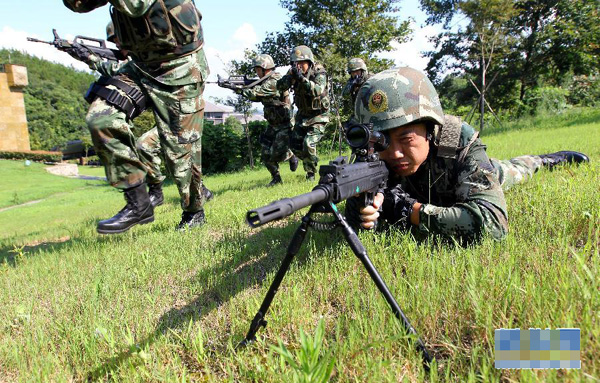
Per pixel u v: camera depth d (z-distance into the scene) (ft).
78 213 41.34
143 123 98.84
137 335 7.89
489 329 6.01
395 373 5.61
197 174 15.71
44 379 6.67
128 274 11.50
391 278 8.55
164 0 13.07
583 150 22.95
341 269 9.43
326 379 4.71
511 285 6.88
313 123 29.04
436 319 6.87
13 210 61.21
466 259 8.61
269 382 5.93
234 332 7.61
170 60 13.75
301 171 43.60
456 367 5.80
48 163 155.53
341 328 7.13
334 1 90.53
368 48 93.71
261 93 30.01
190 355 7.25
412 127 8.75
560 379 5.09
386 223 11.52
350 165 6.64
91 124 12.79
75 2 12.94
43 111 370.73
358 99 9.11
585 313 5.77
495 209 9.15
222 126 74.13
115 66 14.82
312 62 28.43
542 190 12.23
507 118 100.42
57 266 13.55
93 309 9.04
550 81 112.06
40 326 8.79
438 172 9.95
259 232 14.14
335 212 6.13
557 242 8.75
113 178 13.52
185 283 10.47
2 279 12.75
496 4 71.15
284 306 7.85
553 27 94.63
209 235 15.14
